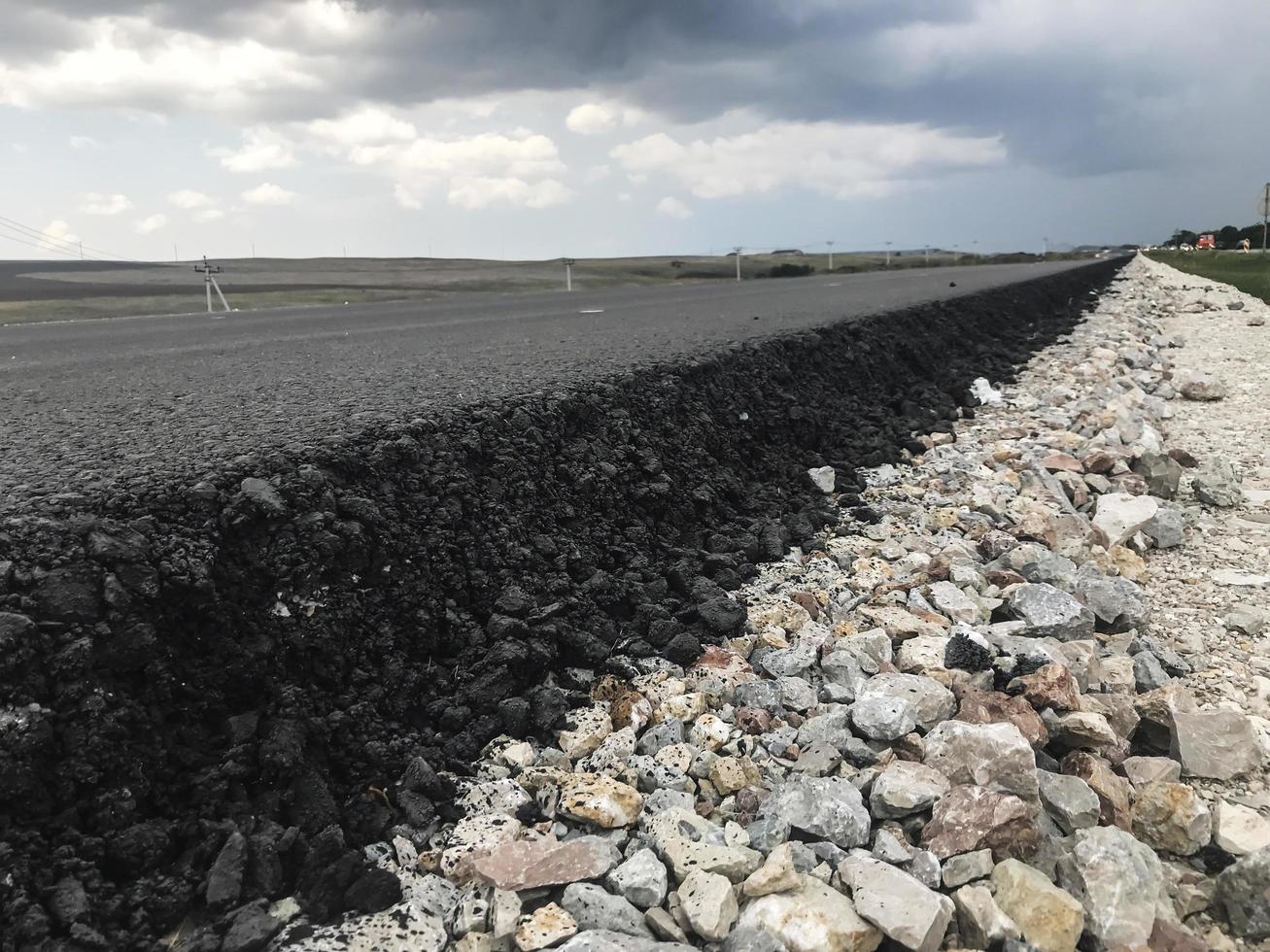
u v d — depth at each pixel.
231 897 2.22
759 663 3.82
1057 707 3.33
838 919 2.20
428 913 2.29
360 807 2.63
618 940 2.14
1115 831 2.58
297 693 2.75
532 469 4.31
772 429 6.70
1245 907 2.42
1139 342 15.27
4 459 3.56
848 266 82.75
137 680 2.49
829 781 2.79
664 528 4.75
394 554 3.34
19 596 2.39
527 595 3.62
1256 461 7.96
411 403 4.73
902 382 9.77
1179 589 5.01
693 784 2.90
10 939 1.93
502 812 2.70
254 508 3.03
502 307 19.72
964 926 2.32
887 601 4.38
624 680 3.49
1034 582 4.70
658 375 6.09
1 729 2.15
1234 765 3.13
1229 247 84.94
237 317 18.42
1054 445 7.66
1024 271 35.16
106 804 2.24
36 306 26.25
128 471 3.28
